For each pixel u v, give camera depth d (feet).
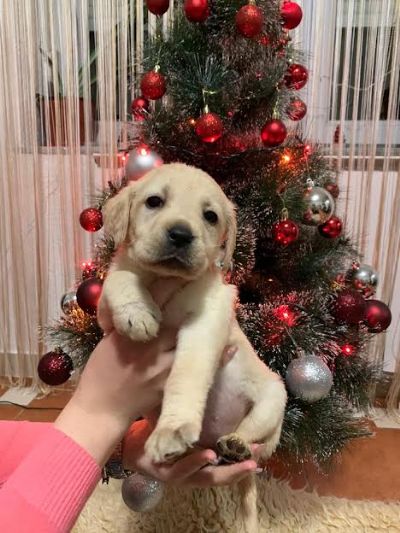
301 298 5.44
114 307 3.05
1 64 7.24
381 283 7.25
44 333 7.36
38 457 2.65
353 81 6.89
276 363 5.17
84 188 7.53
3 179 7.63
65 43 7.10
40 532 2.43
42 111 7.43
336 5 6.72
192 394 2.85
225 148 5.31
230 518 5.18
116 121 7.29
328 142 7.06
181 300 3.18
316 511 5.33
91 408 2.86
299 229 5.51
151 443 2.71
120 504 5.36
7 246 7.88
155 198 3.43
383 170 6.98
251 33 4.68
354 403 5.93
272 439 3.70
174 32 5.19
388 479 5.98
